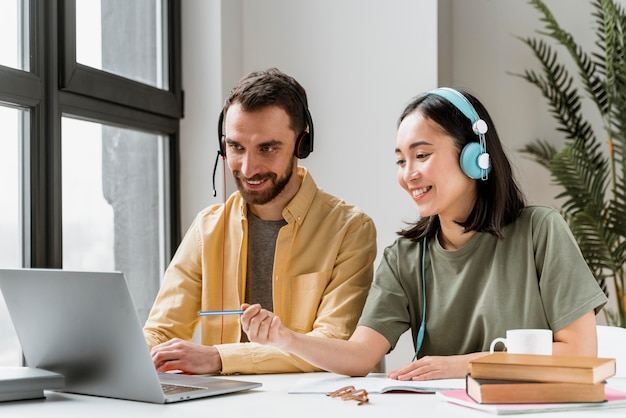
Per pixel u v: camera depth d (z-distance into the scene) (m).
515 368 1.28
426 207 1.74
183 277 2.17
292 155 2.06
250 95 2.00
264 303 2.13
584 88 3.32
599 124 3.45
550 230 1.75
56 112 2.39
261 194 2.04
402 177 1.76
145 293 2.94
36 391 1.45
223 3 3.06
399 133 1.76
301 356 1.65
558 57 3.51
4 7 2.25
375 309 1.85
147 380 1.37
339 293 2.01
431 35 2.99
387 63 3.04
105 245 2.72
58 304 1.44
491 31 3.55
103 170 2.71
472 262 1.81
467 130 1.73
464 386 1.45
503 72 3.54
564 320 1.68
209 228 2.18
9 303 1.56
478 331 1.79
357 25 3.09
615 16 3.22
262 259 2.14
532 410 1.22
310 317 2.04
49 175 2.37
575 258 1.71
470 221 1.80
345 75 3.10
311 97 3.15
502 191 1.78
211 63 3.05
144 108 2.82
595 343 1.69
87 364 1.47
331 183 3.11
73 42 2.46
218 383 1.55
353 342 1.76
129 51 2.85
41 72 2.34
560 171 3.21
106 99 2.62
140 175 2.91
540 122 3.49
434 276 1.87
